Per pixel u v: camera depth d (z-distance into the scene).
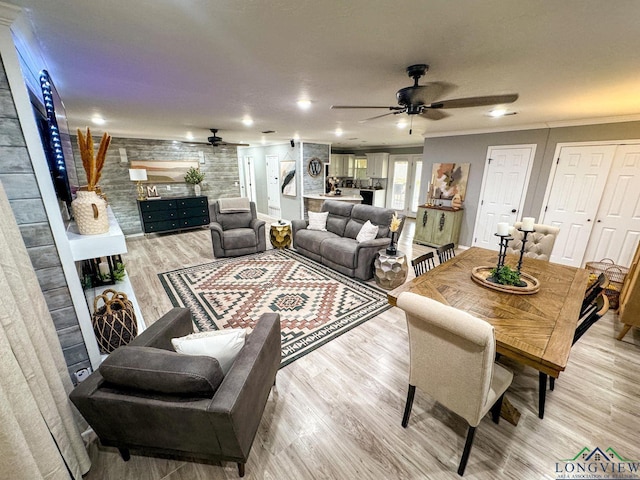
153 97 2.80
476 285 2.01
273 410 1.80
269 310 3.02
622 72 2.02
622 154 3.64
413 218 8.73
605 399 1.89
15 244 1.11
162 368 1.18
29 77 1.48
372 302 3.20
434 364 1.41
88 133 1.61
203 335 1.47
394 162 9.19
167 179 6.67
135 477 1.42
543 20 1.35
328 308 3.06
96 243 1.59
